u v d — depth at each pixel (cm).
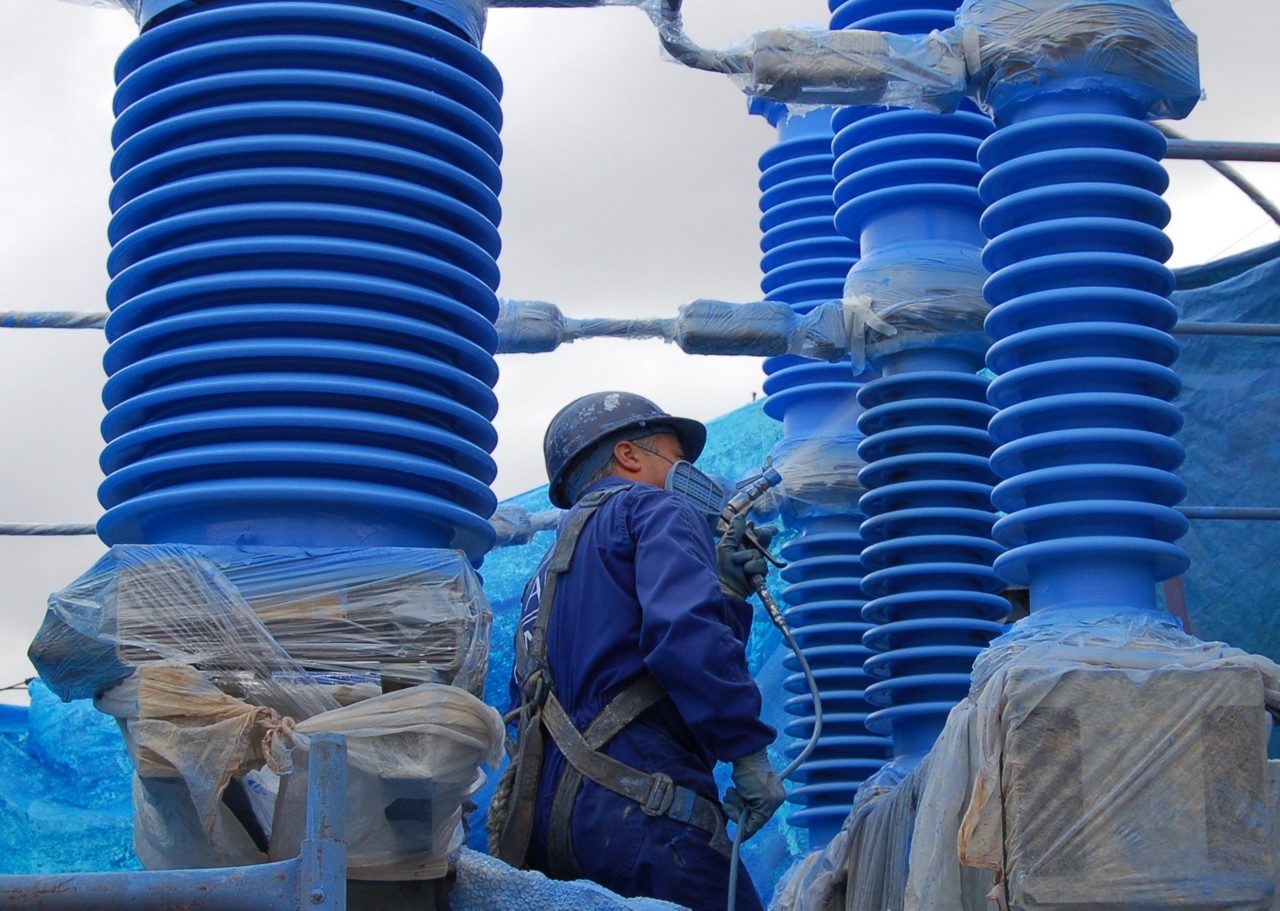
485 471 407
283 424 375
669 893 390
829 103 524
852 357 660
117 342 395
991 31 507
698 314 666
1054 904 391
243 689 352
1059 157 488
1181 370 876
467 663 363
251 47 402
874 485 645
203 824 341
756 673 845
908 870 484
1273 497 837
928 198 647
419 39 417
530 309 673
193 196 395
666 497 420
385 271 393
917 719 595
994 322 493
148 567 357
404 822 349
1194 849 396
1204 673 407
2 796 668
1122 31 492
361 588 359
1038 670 406
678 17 510
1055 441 466
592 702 405
